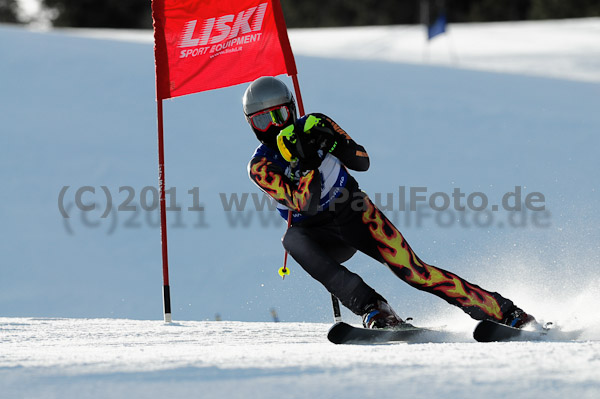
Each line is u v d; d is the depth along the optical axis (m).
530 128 47.66
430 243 26.98
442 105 51.78
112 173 39.12
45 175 38.72
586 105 54.03
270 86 9.52
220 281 29.36
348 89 53.97
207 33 15.31
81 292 28.86
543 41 96.88
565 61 84.69
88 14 154.38
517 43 96.81
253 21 15.06
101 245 32.84
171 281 29.73
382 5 146.38
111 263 31.39
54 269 30.66
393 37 106.94
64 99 48.88
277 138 9.32
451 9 145.12
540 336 8.80
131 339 10.42
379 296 9.49
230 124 46.50
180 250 32.28
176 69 15.51
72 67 54.09
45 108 47.19
